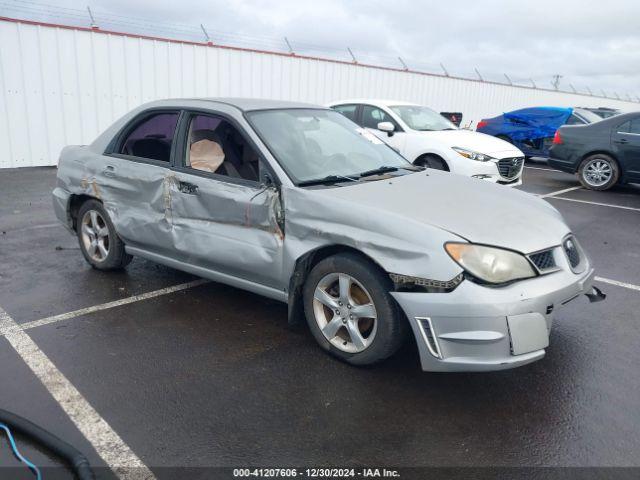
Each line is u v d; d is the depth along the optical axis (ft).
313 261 11.96
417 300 9.87
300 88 48.75
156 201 14.25
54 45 35.47
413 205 11.03
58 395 10.24
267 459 8.54
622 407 10.11
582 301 15.16
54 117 36.37
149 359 11.64
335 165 13.20
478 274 9.67
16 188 29.86
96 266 16.79
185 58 41.22
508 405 10.11
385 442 9.00
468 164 27.45
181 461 8.49
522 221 11.04
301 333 12.98
